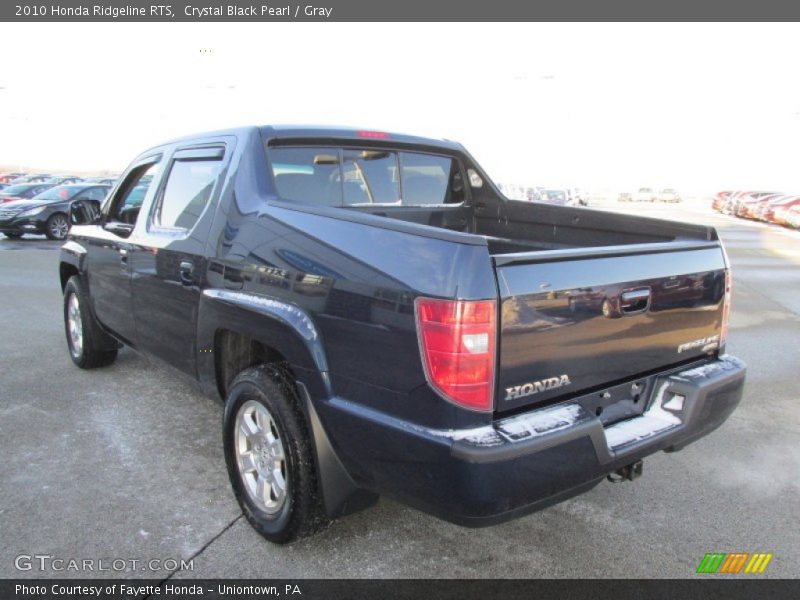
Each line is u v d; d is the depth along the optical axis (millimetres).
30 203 17203
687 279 2879
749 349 6684
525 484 2178
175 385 5020
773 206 32562
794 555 2943
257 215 3027
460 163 4574
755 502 3432
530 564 2836
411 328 2209
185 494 3357
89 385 4980
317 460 2611
